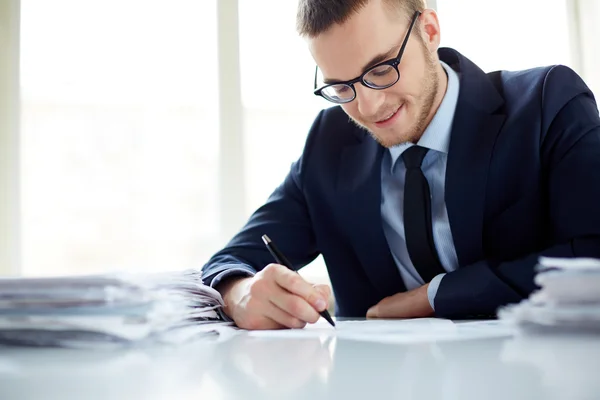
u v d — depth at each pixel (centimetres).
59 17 271
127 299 55
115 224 267
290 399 31
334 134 136
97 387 35
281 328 84
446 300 102
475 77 120
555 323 55
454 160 113
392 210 125
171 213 270
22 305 55
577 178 103
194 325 76
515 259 102
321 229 132
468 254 113
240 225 268
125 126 271
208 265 121
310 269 260
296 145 274
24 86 268
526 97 114
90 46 271
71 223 265
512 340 54
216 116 274
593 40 281
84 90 270
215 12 276
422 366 42
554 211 105
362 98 114
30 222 264
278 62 275
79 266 264
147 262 267
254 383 36
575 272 54
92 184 267
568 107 110
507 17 281
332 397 32
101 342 55
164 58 274
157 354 51
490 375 37
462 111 115
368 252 124
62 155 267
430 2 275
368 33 109
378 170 123
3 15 266
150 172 270
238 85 273
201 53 276
